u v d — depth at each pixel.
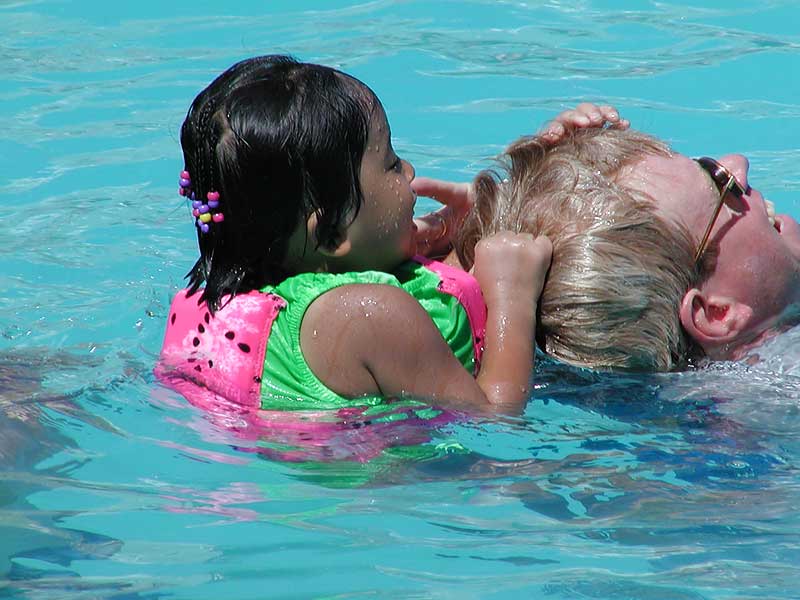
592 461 9.77
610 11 21.89
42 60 20.30
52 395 10.54
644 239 10.79
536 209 11.15
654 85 18.92
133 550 8.43
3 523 8.73
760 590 8.04
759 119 17.84
